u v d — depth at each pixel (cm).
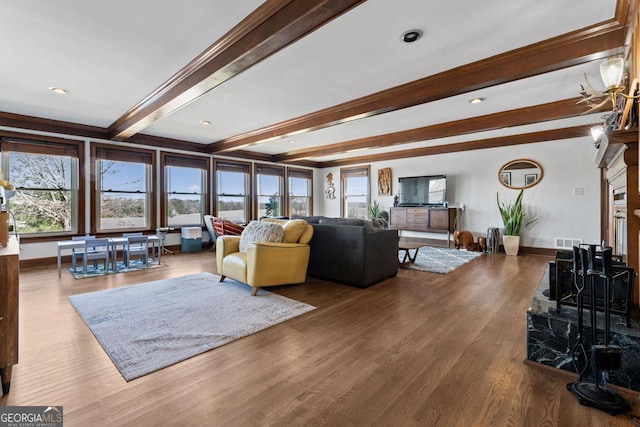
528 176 602
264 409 151
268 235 353
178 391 165
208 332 238
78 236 502
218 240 400
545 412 149
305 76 307
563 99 375
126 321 258
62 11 202
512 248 585
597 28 220
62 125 481
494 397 161
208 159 680
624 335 171
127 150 558
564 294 199
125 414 146
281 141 647
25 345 215
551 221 580
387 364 193
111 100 377
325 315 277
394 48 252
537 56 249
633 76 198
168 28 223
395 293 345
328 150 685
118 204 554
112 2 194
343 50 255
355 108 381
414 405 154
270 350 212
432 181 711
